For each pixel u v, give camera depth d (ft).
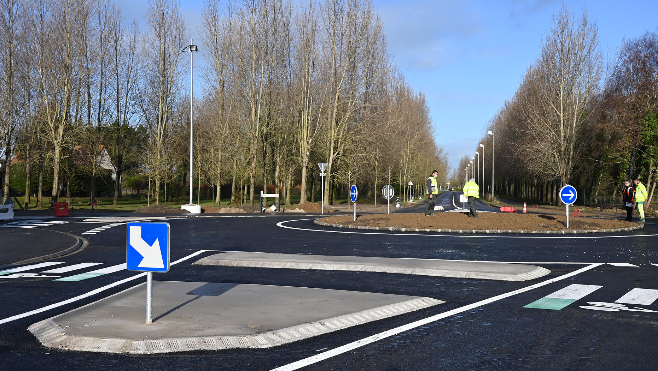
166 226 21.01
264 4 131.75
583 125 168.35
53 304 26.58
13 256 44.60
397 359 17.42
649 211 120.06
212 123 161.17
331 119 146.10
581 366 16.65
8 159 123.54
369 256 44.09
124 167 184.55
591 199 171.22
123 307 24.31
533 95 187.62
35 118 132.67
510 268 35.24
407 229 68.49
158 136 150.30
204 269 37.37
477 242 54.90
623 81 145.89
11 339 20.18
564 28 158.30
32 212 110.11
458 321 22.49
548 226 69.31
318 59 142.41
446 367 16.61
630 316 23.20
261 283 31.76
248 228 73.97
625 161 151.02
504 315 23.53
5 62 120.78
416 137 229.86
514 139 225.97
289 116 148.25
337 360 17.33
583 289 29.66
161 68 149.48
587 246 51.24
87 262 42.04
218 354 18.04
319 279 33.04
